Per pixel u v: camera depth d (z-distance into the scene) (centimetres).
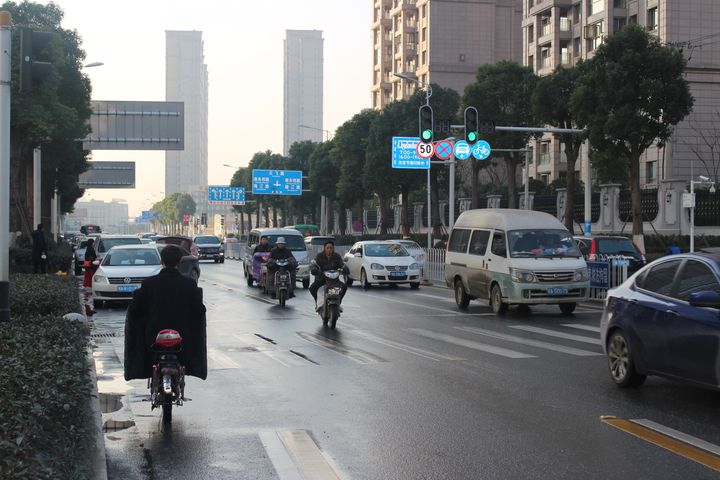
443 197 6619
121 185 8462
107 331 1559
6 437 427
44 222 5500
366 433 728
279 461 641
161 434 732
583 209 4425
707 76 5859
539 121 4331
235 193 8319
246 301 2252
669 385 952
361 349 1278
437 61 9594
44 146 4303
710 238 3612
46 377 593
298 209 9275
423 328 1564
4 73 1108
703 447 668
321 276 1625
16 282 1669
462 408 829
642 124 3241
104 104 5384
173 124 5444
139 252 2183
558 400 866
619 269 2022
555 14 7306
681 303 845
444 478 590
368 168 5434
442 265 2934
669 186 3819
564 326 1588
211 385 972
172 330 736
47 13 3928
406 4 10125
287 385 970
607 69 3278
